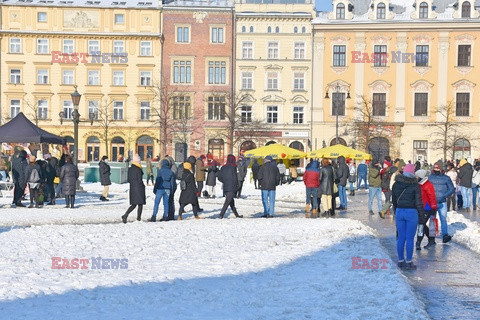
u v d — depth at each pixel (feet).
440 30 246.06
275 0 255.91
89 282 35.55
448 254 52.08
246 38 251.39
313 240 56.24
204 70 252.42
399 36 247.09
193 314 28.40
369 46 248.73
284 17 249.14
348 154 145.28
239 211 93.25
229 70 252.21
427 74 247.09
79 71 250.78
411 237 43.83
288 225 69.62
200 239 56.18
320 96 249.96
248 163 167.94
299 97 250.16
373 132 243.60
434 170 61.11
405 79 247.50
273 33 250.57
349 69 249.14
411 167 43.91
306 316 27.94
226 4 256.52
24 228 64.59
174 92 250.78
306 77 250.57
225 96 250.57
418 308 29.53
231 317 27.81
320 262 43.70
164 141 240.73
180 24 252.83
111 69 251.19
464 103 246.88
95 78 251.80
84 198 117.60
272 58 251.19
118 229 63.87
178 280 36.47
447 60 246.27
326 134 249.55
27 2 249.14
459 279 40.27
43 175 98.12
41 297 31.76
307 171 90.07
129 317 27.63
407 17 249.14
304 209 99.71
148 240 54.95
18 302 30.48
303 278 37.65
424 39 247.09
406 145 247.29
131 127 251.39
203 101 252.83
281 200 119.85
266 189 83.71
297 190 145.59
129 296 31.86
